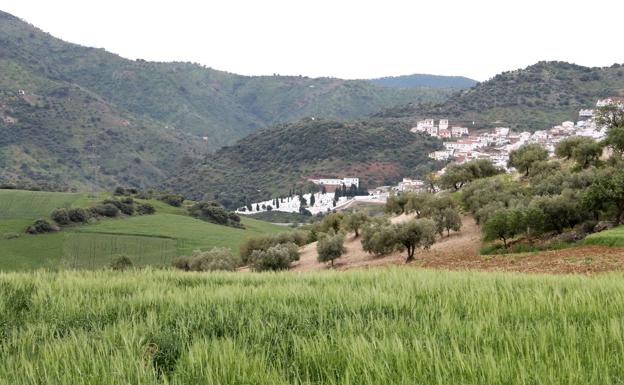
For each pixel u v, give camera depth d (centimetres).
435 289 1163
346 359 589
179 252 12631
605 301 925
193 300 1034
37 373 588
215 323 847
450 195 8544
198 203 18550
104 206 15238
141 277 1616
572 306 865
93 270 1884
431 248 6172
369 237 6519
